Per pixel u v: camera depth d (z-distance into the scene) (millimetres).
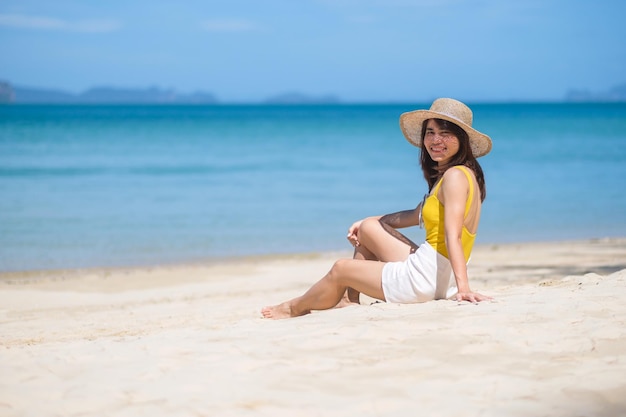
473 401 2877
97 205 18469
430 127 4906
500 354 3467
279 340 3873
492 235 14664
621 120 76125
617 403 2824
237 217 16875
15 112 116000
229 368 3369
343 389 3041
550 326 3904
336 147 39625
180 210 17828
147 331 5762
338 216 17047
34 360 3643
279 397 2959
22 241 13648
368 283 4965
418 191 21375
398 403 2867
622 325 3896
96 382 3213
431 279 4777
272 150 37344
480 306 4434
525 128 58844
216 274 10859
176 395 3010
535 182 23469
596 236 14391
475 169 4918
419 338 3766
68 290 9633
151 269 11328
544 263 10844
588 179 24047
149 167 28344
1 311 8070
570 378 3100
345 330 3979
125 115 103688
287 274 10805
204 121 78438
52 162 29594
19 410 2895
